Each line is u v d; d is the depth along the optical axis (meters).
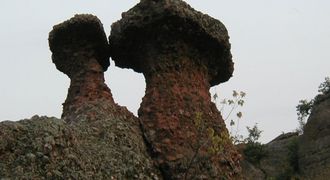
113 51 11.91
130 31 11.15
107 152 9.07
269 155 38.56
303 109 49.41
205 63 11.37
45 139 8.17
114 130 9.70
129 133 9.83
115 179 8.68
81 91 11.24
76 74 11.53
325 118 38.41
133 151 9.45
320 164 35.12
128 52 11.68
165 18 10.62
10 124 8.33
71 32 11.52
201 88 10.93
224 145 9.80
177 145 9.77
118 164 8.98
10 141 8.07
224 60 11.69
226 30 11.64
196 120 9.83
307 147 37.56
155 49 10.88
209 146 9.90
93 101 10.56
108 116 10.02
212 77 11.66
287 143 39.88
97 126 9.63
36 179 7.68
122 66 12.20
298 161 37.31
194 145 9.84
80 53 11.62
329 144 36.06
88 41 11.70
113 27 11.68
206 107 10.61
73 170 8.16
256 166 36.97
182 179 9.36
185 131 9.97
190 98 10.48
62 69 11.89
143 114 10.36
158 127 10.02
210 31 11.11
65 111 11.24
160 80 10.60
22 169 7.71
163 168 9.57
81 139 9.03
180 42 10.88
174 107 10.22
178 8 10.60
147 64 11.04
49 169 7.89
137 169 9.18
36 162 7.88
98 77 11.48
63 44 11.69
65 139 8.49
